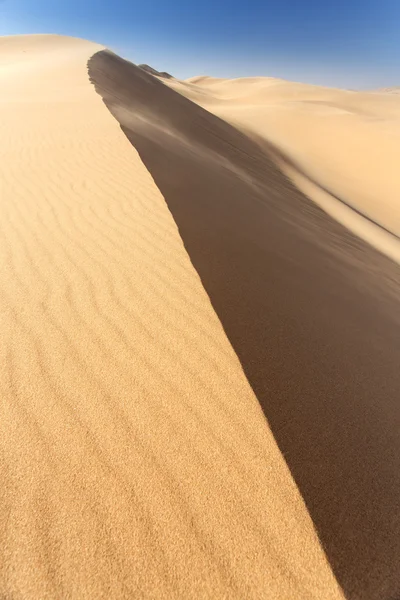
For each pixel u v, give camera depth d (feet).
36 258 10.75
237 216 16.87
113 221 13.33
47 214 13.57
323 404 7.18
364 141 78.74
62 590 4.41
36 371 7.16
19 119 28.68
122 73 65.26
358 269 17.99
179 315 8.83
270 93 205.98
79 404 6.56
